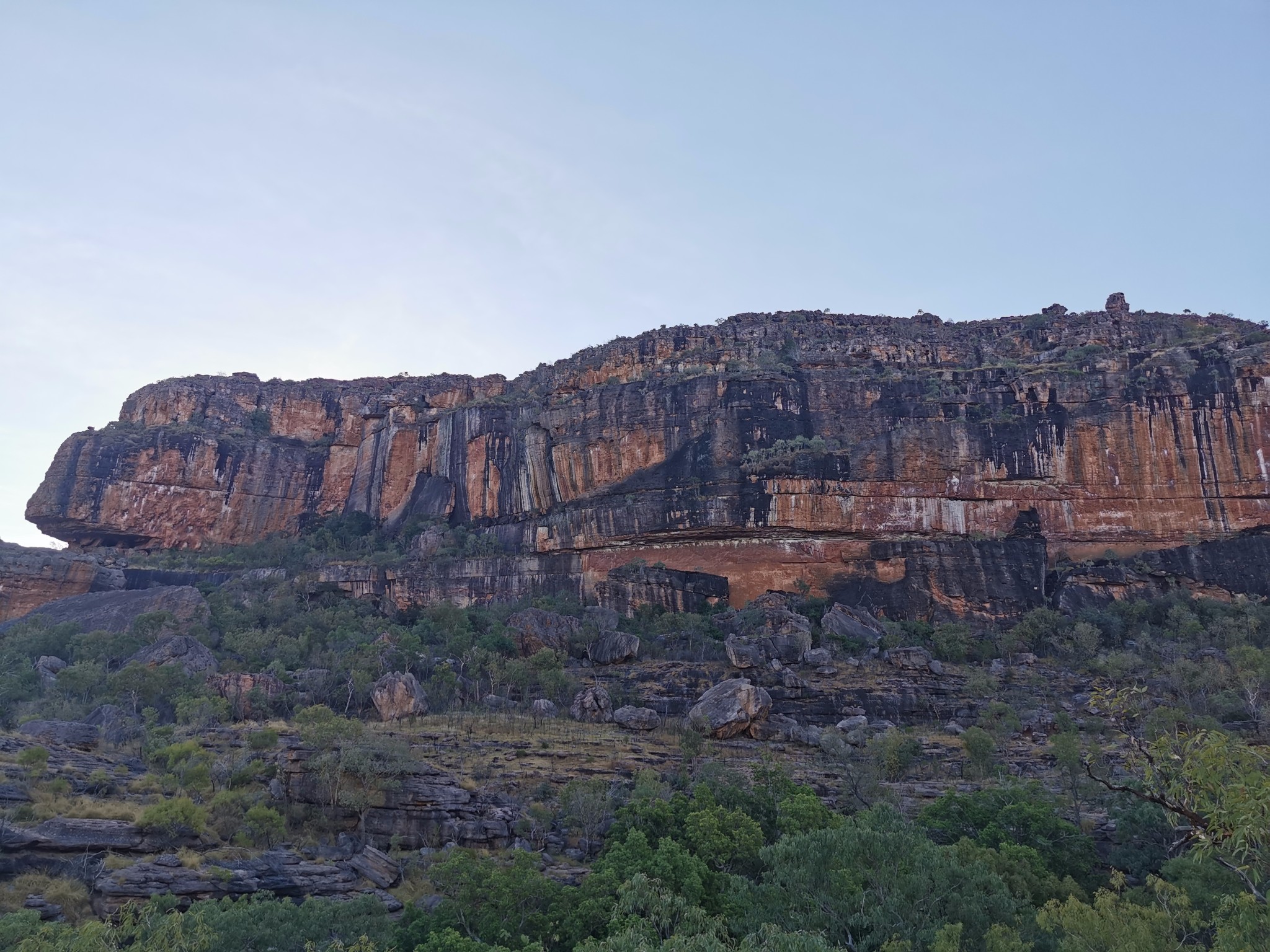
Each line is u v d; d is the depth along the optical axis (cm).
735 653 9050
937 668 9100
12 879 4369
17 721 7656
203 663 9125
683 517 11781
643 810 5394
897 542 11206
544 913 4303
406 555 13138
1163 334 13200
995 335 14312
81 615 11181
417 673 9381
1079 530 11225
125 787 5662
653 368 14262
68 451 14550
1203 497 11019
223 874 4603
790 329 14700
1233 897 2817
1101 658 9262
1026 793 5675
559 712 8562
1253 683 8094
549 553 12375
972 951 3525
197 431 15250
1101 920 3153
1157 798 2225
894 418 12231
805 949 3047
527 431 13925
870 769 6800
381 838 5694
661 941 3609
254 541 15100
